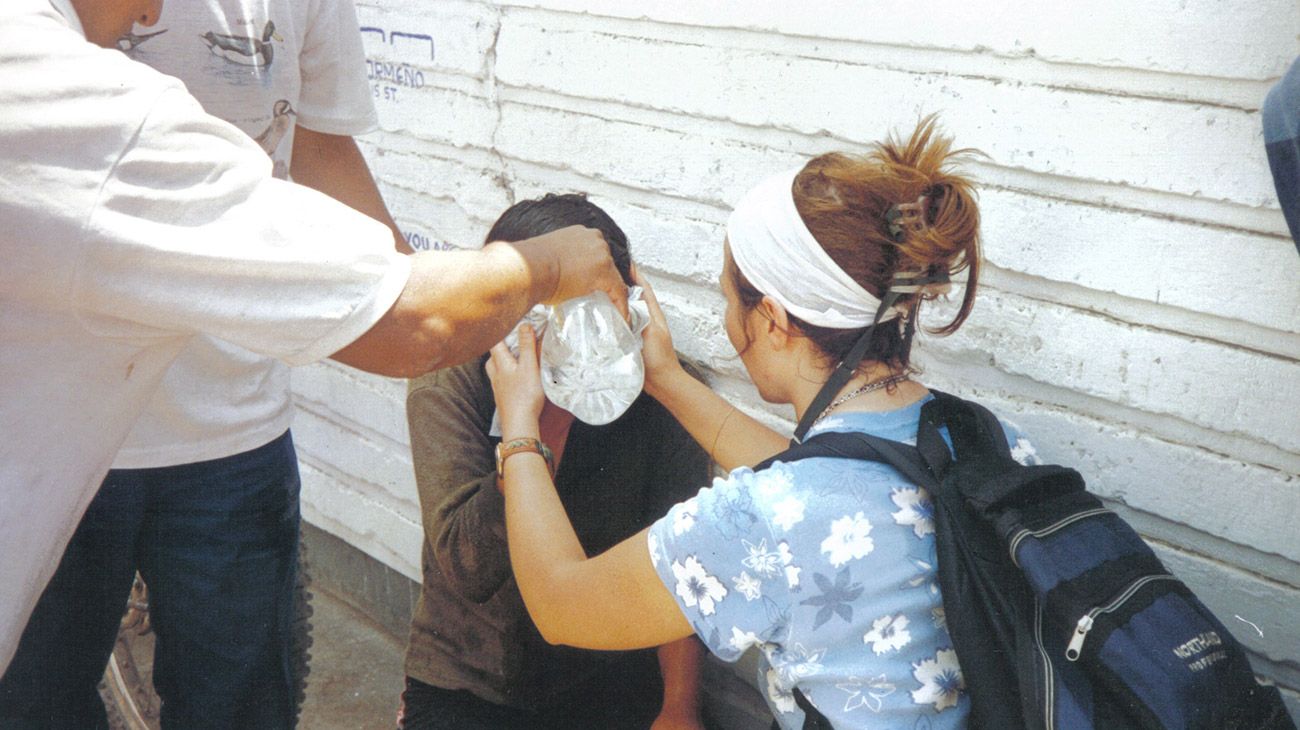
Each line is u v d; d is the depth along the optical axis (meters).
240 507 2.17
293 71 2.12
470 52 2.61
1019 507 1.46
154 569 2.18
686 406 1.95
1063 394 1.95
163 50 1.94
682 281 2.40
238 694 2.30
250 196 1.33
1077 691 1.36
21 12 1.19
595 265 1.70
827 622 1.45
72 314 1.29
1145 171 1.75
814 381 1.61
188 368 2.03
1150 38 1.69
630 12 2.29
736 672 2.56
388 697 3.23
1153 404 1.84
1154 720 1.31
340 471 3.36
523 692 2.21
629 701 2.30
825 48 2.04
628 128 2.38
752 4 2.10
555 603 1.61
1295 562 1.77
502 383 1.81
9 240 1.20
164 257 1.26
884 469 1.49
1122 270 1.81
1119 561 1.42
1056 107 1.81
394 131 2.86
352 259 1.36
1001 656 1.41
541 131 2.54
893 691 1.47
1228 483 1.80
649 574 1.52
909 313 1.57
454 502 2.01
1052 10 1.76
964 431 1.56
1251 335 1.73
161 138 1.25
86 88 1.21
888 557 1.45
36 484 1.39
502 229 2.04
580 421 2.11
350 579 3.54
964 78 1.89
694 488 2.20
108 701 2.77
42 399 1.35
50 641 2.02
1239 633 1.85
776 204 1.53
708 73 2.21
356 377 3.16
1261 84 1.62
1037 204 1.87
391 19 2.76
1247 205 1.67
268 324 1.33
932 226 1.48
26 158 1.18
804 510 1.45
